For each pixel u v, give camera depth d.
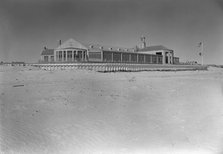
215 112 9.54
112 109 9.80
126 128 7.47
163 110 9.80
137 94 13.56
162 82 19.62
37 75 20.56
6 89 13.30
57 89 13.90
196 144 6.42
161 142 6.46
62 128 7.27
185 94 13.89
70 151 5.83
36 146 6.05
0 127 7.11
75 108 9.73
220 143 6.43
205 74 29.53
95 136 6.73
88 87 15.30
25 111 8.95
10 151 5.73
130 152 5.87
